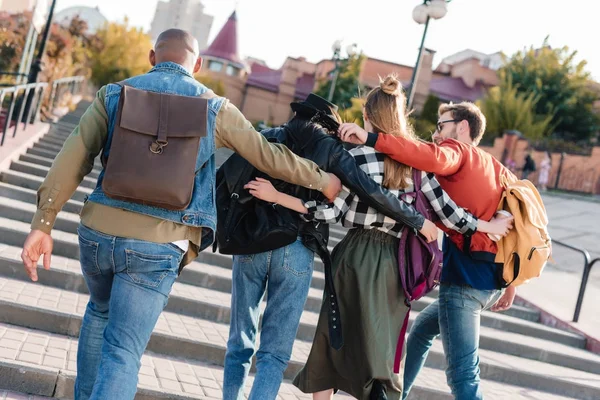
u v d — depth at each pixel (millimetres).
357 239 3086
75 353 3869
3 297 4277
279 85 43844
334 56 21328
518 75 32344
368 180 2877
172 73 2529
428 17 10617
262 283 3047
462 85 41906
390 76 3127
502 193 3350
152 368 3975
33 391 3367
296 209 2914
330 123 3080
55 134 11602
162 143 2309
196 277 5973
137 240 2322
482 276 3266
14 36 14367
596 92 32125
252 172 3002
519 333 7008
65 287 5105
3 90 7836
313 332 5344
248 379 4336
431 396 4605
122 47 31406
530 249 3205
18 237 5777
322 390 3145
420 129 29797
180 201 2291
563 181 24125
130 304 2338
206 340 4504
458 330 3283
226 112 2496
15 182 7590
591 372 6402
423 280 3008
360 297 2982
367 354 2928
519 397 5102
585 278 7410
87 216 2379
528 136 27547
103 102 2412
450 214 3100
